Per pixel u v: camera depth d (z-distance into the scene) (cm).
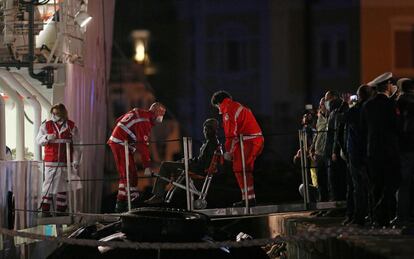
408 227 3005
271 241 2644
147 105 9788
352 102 3950
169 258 2738
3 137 3444
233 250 2958
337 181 3878
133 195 4000
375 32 10988
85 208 4616
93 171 4984
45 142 3966
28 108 4462
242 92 13088
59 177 3988
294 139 11994
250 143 3969
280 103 12781
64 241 2636
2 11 4203
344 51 11656
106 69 5866
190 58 12744
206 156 3916
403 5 10831
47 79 4194
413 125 3172
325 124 4078
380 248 2573
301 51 12569
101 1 5591
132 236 2777
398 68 10938
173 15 12475
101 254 2789
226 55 13125
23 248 3394
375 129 3089
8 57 4175
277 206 3884
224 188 5056
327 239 3064
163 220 2755
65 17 4303
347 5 11469
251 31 12912
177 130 12012
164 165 3962
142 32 10762
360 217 3244
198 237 2788
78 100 4478
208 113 12556
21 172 3584
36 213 3881
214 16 12950
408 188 3194
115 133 4019
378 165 3080
